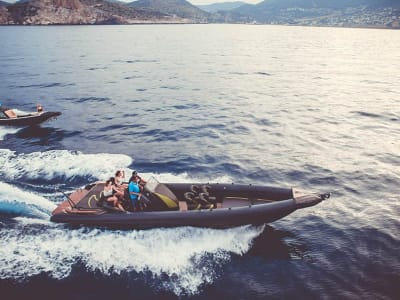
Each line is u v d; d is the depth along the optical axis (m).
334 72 53.09
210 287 9.03
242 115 25.92
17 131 21.39
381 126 23.30
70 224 10.91
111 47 93.88
